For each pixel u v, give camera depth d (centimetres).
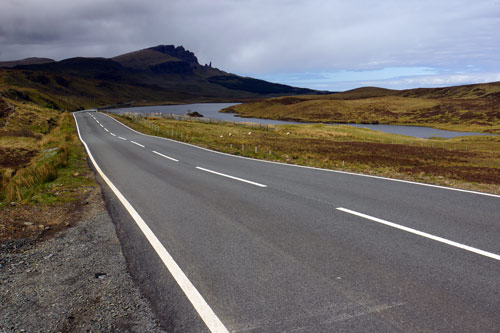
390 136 7281
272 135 5459
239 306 321
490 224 529
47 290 364
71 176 1154
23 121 5253
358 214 606
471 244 449
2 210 698
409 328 277
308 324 288
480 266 383
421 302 315
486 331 269
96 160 1611
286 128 7225
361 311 304
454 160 3042
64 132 3884
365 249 446
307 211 639
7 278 393
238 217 619
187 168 1289
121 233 555
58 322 304
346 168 1337
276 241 489
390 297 325
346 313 302
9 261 442
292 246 468
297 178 1012
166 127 4916
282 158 1714
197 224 587
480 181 1129
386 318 292
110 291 360
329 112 17812
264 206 689
